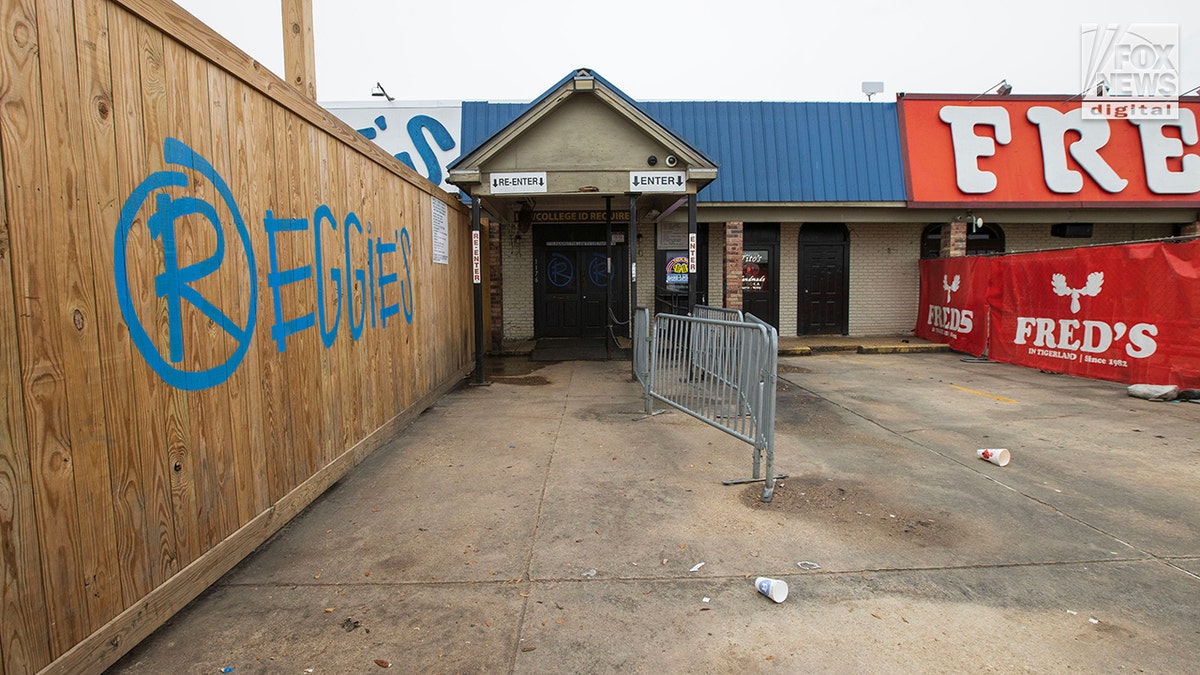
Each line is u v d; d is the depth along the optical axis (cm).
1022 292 974
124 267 247
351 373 483
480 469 482
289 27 479
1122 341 797
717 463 496
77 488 223
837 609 286
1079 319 863
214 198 307
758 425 445
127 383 248
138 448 254
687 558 335
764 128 1181
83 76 227
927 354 1145
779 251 1319
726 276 1188
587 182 836
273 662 249
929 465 491
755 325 445
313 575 318
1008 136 1176
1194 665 246
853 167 1177
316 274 423
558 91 803
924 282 1291
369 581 312
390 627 272
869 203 1168
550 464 494
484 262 1106
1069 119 1176
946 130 1195
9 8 197
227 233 319
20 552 200
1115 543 352
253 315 343
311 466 414
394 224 586
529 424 622
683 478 461
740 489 438
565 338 1276
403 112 1166
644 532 367
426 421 636
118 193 244
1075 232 1336
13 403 198
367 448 509
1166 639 262
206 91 302
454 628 272
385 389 559
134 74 254
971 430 595
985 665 246
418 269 659
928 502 413
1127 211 1189
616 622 276
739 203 1151
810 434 584
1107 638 263
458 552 343
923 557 336
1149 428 593
